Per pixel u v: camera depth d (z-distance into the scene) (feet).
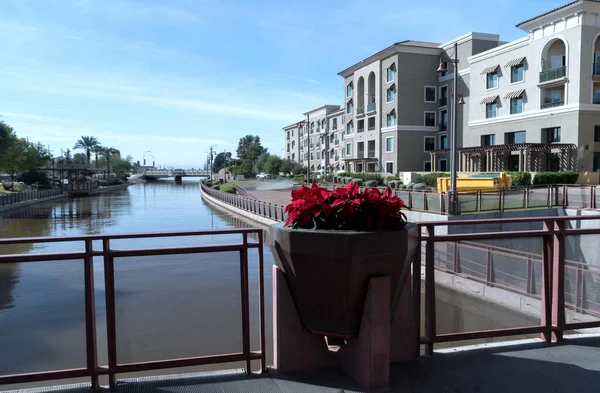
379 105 183.62
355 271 9.50
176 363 10.84
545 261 13.32
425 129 174.40
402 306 11.84
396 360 11.89
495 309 33.81
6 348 23.44
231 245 11.08
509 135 132.77
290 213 10.43
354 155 207.82
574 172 107.04
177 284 29.14
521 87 127.34
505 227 52.65
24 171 211.61
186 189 314.14
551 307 13.39
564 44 115.55
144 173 463.42
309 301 10.34
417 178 144.66
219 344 24.48
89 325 10.25
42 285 31.12
